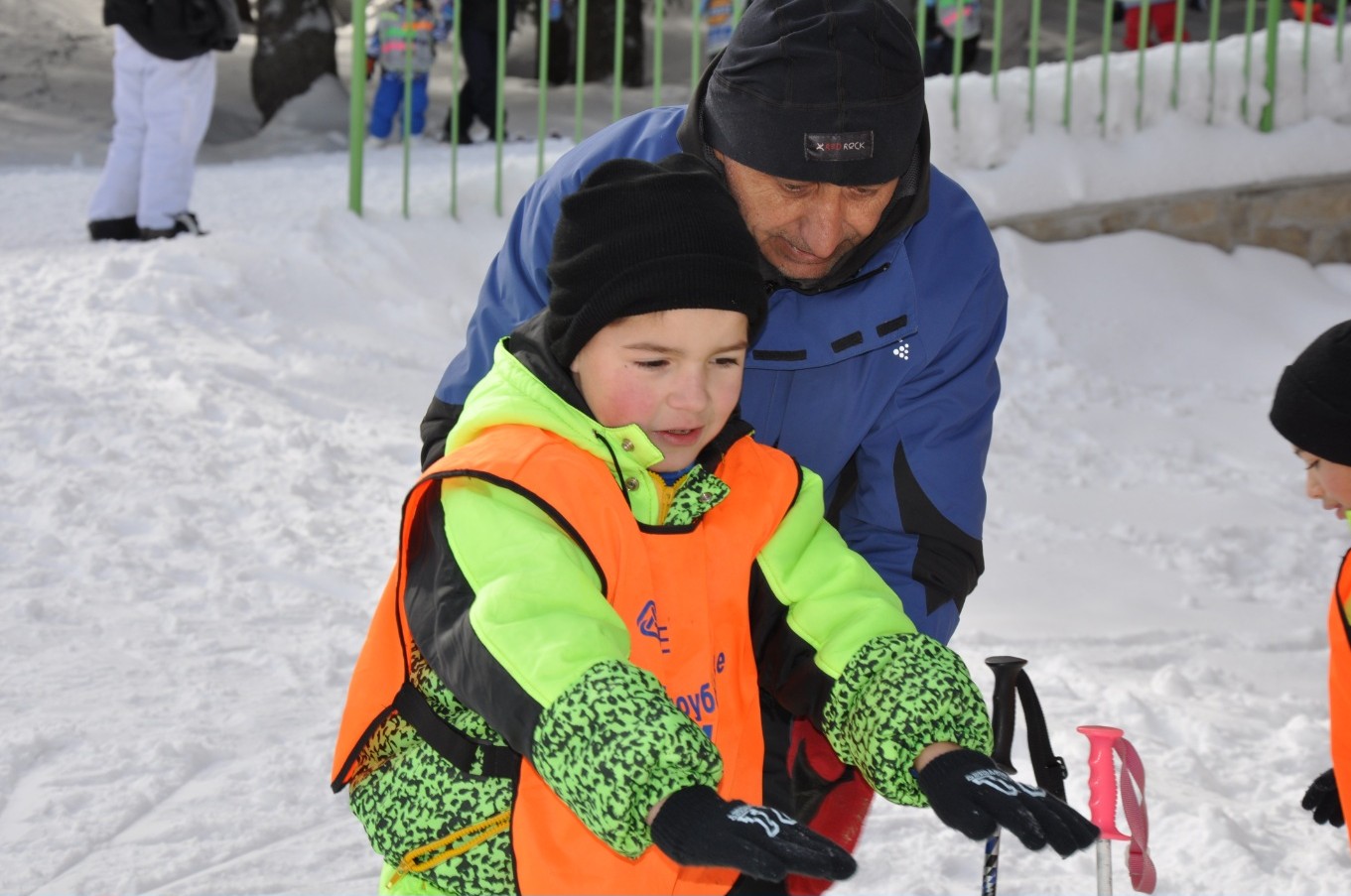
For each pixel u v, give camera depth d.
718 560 1.89
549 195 2.38
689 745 1.55
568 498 1.76
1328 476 2.98
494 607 1.66
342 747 1.89
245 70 18.58
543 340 1.87
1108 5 9.46
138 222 8.89
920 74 2.20
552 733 1.58
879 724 1.76
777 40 2.14
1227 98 9.79
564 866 1.77
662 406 1.80
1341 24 10.07
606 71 18.86
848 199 2.19
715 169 2.26
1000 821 1.59
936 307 2.36
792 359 2.35
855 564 1.97
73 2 20.42
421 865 1.85
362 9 8.80
